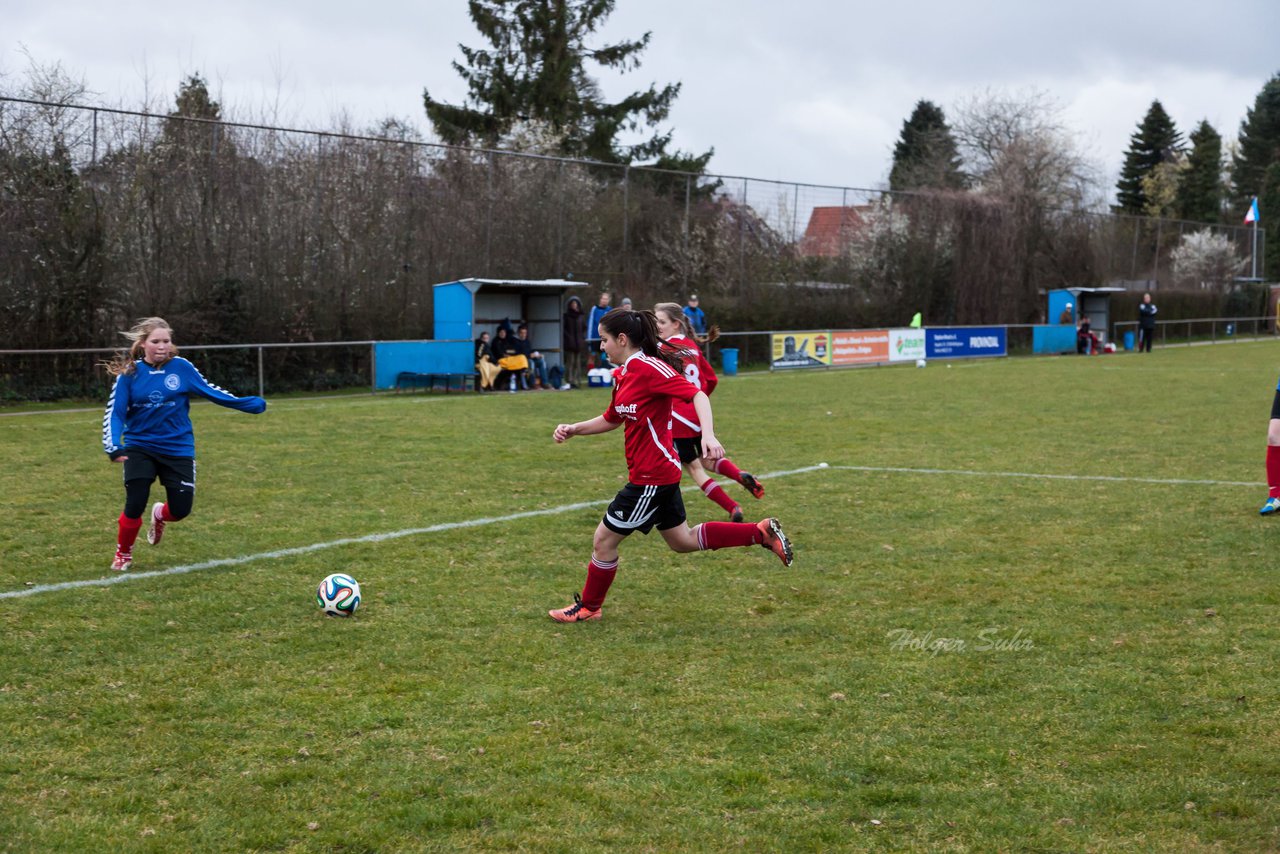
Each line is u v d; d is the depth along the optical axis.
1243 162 114.62
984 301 52.00
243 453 16.75
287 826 4.96
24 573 9.38
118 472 14.79
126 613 8.24
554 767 5.60
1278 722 6.17
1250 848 4.80
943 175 72.44
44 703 6.40
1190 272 69.06
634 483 7.99
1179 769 5.58
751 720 6.23
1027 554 10.34
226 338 28.73
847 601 8.76
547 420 21.70
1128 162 118.44
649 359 7.86
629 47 58.94
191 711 6.31
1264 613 8.32
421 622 8.12
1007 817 5.07
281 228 30.34
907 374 36.59
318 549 10.41
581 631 7.95
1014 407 24.59
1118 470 15.38
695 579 9.45
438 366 29.48
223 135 29.27
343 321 31.50
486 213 35.41
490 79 57.38
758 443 18.36
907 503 12.91
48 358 25.77
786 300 44.56
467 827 4.98
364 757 5.71
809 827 4.98
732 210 43.31
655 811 5.12
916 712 6.36
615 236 39.88
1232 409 23.91
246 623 8.05
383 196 32.59
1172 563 9.95
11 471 14.82
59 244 26.00
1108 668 7.10
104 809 5.10
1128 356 48.09
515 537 11.02
